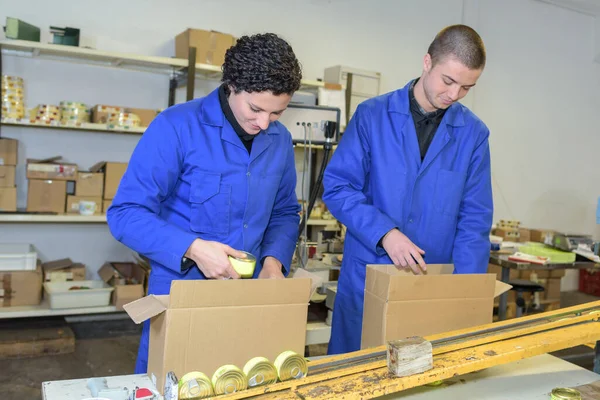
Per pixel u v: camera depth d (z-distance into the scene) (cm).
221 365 109
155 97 419
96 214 363
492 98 576
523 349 125
